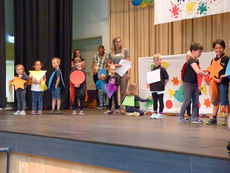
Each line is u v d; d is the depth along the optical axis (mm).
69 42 7582
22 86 5633
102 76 6293
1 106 6660
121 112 5770
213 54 5105
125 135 2812
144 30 7074
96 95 7703
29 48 7035
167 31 6668
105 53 7148
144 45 7082
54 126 3635
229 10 5457
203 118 4977
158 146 2150
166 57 5551
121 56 5730
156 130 3266
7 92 7273
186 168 1904
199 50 4043
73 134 2865
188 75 4090
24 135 2965
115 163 2258
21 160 3057
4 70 6668
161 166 2020
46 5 7250
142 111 5504
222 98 3973
